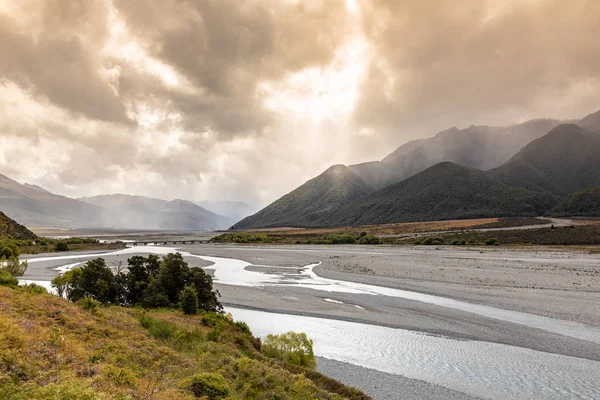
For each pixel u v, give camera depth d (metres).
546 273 52.94
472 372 19.75
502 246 104.00
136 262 35.28
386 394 17.05
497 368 20.27
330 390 15.75
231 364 14.46
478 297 38.03
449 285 44.94
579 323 28.50
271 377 13.38
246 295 40.38
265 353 19.89
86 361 11.09
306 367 18.61
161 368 12.40
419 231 165.50
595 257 74.62
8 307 14.69
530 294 38.69
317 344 24.30
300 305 35.66
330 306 35.19
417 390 17.50
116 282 33.25
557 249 90.88
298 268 65.50
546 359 21.58
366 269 61.16
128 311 23.44
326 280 51.22
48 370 9.62
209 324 22.62
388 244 124.81
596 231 106.06
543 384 18.22
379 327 28.25
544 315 30.86
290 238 164.75
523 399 16.66
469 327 27.98
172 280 31.88
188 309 28.72
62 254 92.19
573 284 43.81
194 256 92.50
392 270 59.09
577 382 18.42
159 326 19.19
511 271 55.47
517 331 26.78
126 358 12.37
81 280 31.00
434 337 25.78
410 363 21.06
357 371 19.88
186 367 13.21
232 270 63.12
